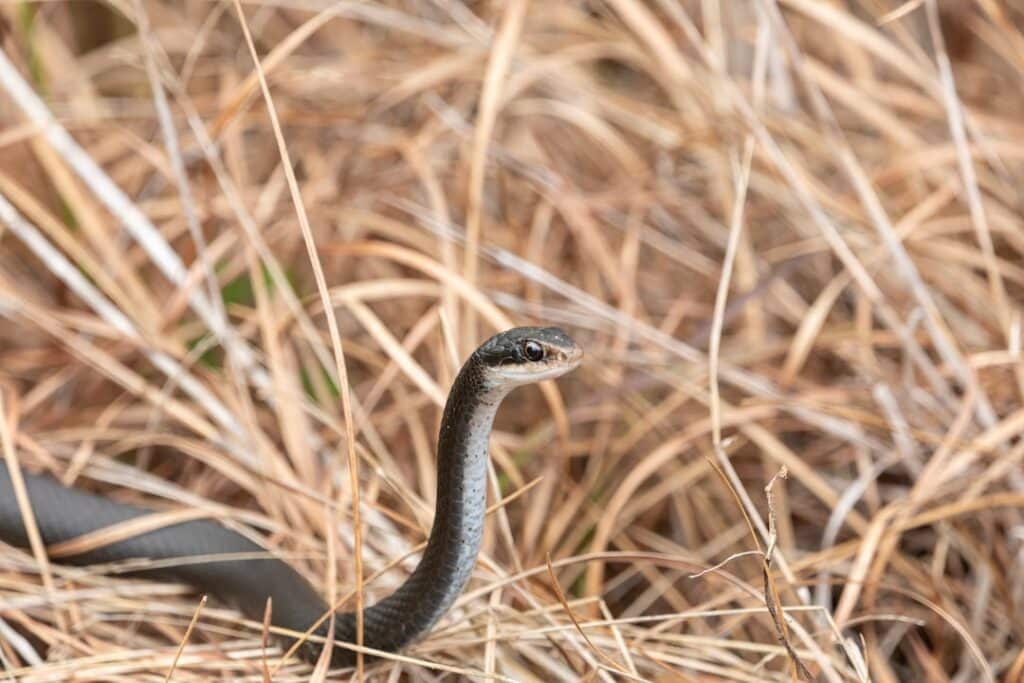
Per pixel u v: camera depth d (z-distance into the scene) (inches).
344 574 328.2
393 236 431.8
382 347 380.8
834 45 500.1
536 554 348.8
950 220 415.8
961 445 340.8
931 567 346.6
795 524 376.2
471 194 383.6
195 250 420.2
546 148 476.4
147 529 327.0
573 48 459.2
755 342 408.8
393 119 470.9
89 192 430.9
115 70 491.5
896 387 386.6
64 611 312.5
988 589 330.6
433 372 399.2
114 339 402.3
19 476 322.7
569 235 440.1
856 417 356.2
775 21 405.4
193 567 319.3
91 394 400.8
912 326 374.6
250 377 372.8
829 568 335.6
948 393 366.9
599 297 424.2
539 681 289.4
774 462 373.4
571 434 393.4
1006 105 491.2
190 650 295.9
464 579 266.4
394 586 319.9
